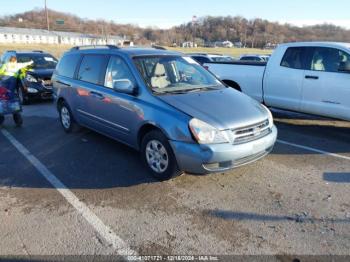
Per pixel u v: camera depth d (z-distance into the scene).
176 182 4.36
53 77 6.85
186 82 5.00
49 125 7.34
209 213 3.60
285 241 3.12
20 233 3.25
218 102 4.36
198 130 3.79
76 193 4.07
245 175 4.57
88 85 5.65
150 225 3.38
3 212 3.63
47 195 4.02
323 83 6.45
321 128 7.12
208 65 8.88
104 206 3.75
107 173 4.64
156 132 4.22
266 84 7.52
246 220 3.46
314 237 3.18
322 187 4.22
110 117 5.14
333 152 5.55
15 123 7.42
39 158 5.24
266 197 3.95
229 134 3.87
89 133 6.61
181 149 3.88
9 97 6.94
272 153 5.47
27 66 7.48
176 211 3.64
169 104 4.18
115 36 98.94
